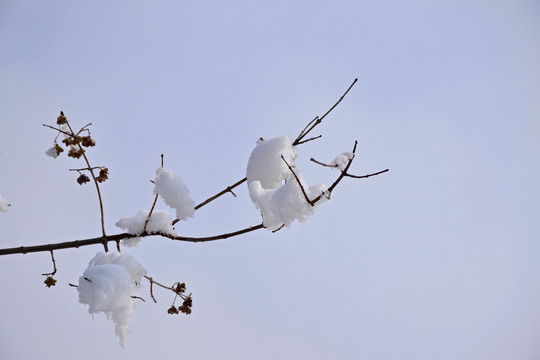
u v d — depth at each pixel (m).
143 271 7.44
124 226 7.67
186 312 8.26
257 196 7.11
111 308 6.70
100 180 7.91
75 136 7.67
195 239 7.70
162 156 7.22
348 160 6.62
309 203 6.66
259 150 7.14
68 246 7.63
